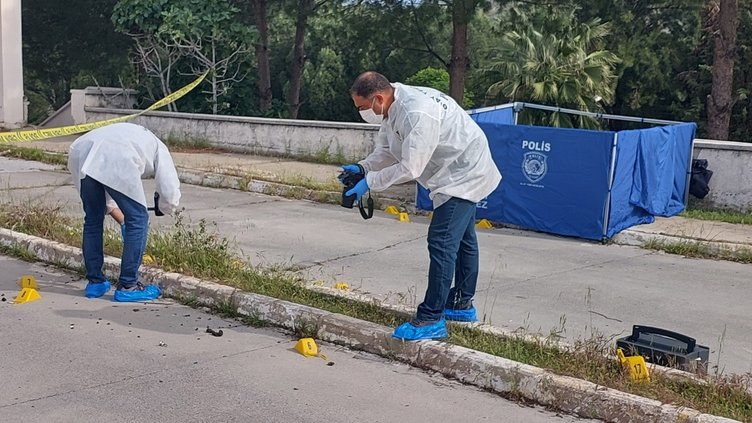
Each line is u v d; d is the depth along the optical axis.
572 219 9.54
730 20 21.27
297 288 6.42
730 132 28.53
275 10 29.59
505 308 6.56
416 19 24.38
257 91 22.27
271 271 6.97
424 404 4.61
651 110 30.81
